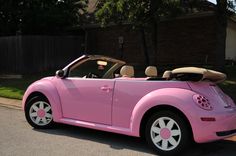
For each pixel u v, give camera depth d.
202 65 21.02
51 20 23.88
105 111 7.73
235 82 14.66
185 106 6.67
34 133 8.48
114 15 17.83
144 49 20.77
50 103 8.58
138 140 8.02
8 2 23.14
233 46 23.20
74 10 25.36
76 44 24.94
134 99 7.36
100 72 8.88
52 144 7.61
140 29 18.97
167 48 23.05
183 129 6.74
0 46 22.89
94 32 26.73
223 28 16.02
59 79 8.56
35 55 22.27
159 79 7.37
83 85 8.09
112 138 8.15
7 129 8.85
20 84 16.58
